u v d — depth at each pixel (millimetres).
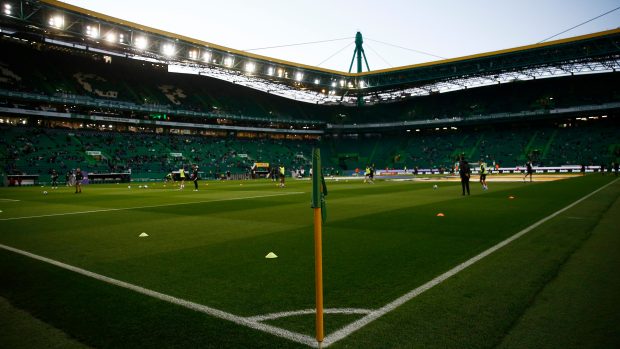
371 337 3621
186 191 29188
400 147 80250
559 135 67125
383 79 73750
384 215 12578
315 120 85125
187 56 54750
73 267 6551
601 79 67562
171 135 69938
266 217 12852
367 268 6062
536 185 26953
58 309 4562
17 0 38156
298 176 67125
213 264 6578
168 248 8031
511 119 69875
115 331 3914
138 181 54906
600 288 4805
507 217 11266
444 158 72125
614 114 63500
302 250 7566
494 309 4227
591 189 21312
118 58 67938
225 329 3904
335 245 7938
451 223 10477
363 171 74438
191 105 71062
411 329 3770
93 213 14922
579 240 7680
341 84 76375
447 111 78188
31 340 3752
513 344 3418
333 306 4465
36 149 52375
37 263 6871
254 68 62938
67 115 57469
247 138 79250
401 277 5523
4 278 5922
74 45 56688
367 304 4484
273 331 3826
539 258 6375
